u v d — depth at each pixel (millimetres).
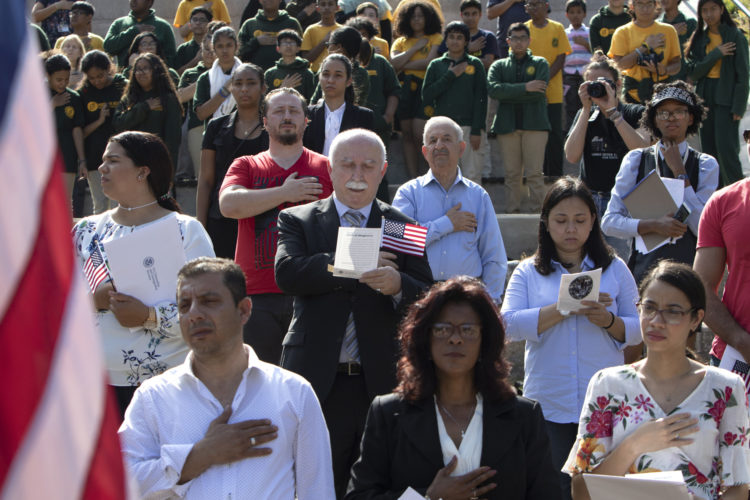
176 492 3711
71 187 10242
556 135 11203
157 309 4809
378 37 12508
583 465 4305
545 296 5637
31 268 1287
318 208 5414
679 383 4242
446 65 10453
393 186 10391
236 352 3953
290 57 10328
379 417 4082
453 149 6953
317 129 8156
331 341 5055
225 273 3943
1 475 1268
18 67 1279
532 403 4078
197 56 12680
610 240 8898
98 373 1362
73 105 10125
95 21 15219
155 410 3869
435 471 3961
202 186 7762
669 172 7102
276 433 3814
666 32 11094
